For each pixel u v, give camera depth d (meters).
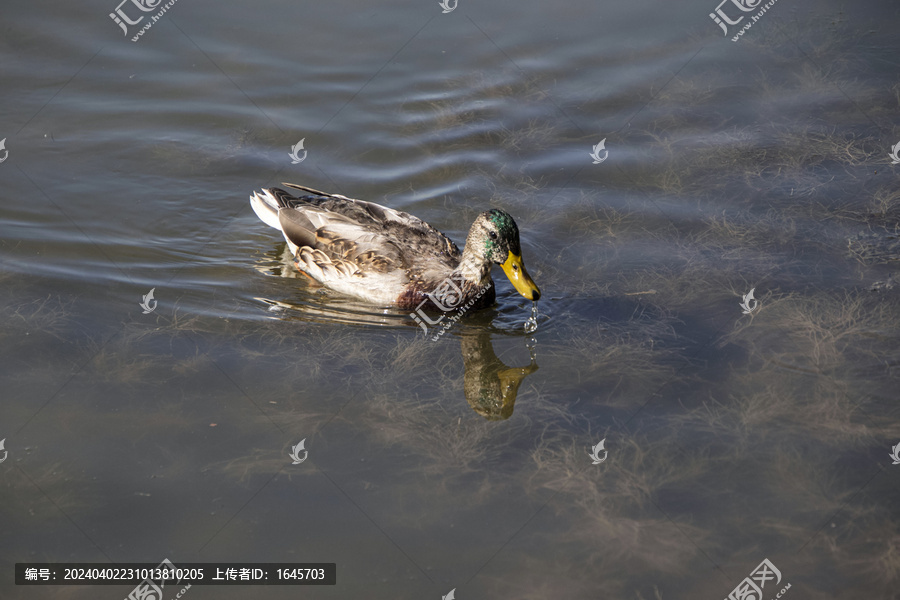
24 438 1.47
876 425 1.50
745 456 1.47
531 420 1.52
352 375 1.58
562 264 1.77
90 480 1.43
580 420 1.52
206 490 1.43
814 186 1.87
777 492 1.43
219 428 1.49
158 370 1.56
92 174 1.87
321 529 1.39
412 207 1.85
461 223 1.83
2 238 1.74
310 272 1.74
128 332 1.62
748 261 1.75
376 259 1.68
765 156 1.93
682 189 1.88
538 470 1.46
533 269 1.76
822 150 1.94
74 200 1.82
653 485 1.44
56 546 1.37
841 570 1.36
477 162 1.93
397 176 1.90
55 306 1.65
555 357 1.62
